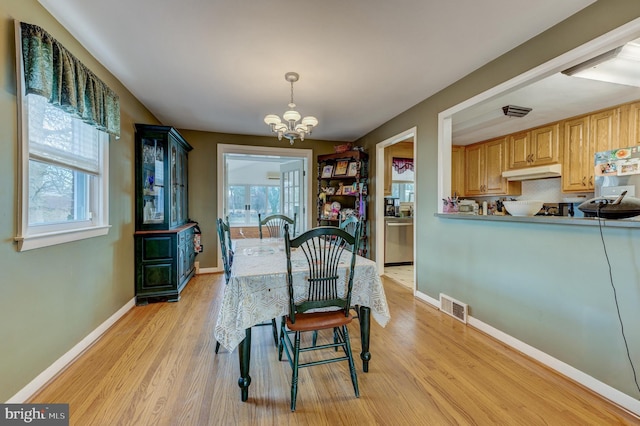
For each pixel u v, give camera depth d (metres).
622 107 2.89
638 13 1.44
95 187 2.30
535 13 1.72
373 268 1.80
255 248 2.44
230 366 1.87
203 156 4.40
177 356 1.98
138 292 3.00
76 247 1.98
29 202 1.57
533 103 2.89
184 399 1.54
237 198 8.52
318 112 3.53
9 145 1.42
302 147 4.88
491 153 4.39
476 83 2.44
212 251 4.46
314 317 1.67
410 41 2.02
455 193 4.83
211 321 2.59
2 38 1.38
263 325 2.42
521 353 2.04
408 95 3.00
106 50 2.12
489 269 2.32
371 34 1.93
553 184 3.81
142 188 3.06
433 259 3.03
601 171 2.57
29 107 1.56
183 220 3.97
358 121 3.92
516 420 1.39
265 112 3.53
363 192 4.36
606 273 1.56
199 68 2.41
